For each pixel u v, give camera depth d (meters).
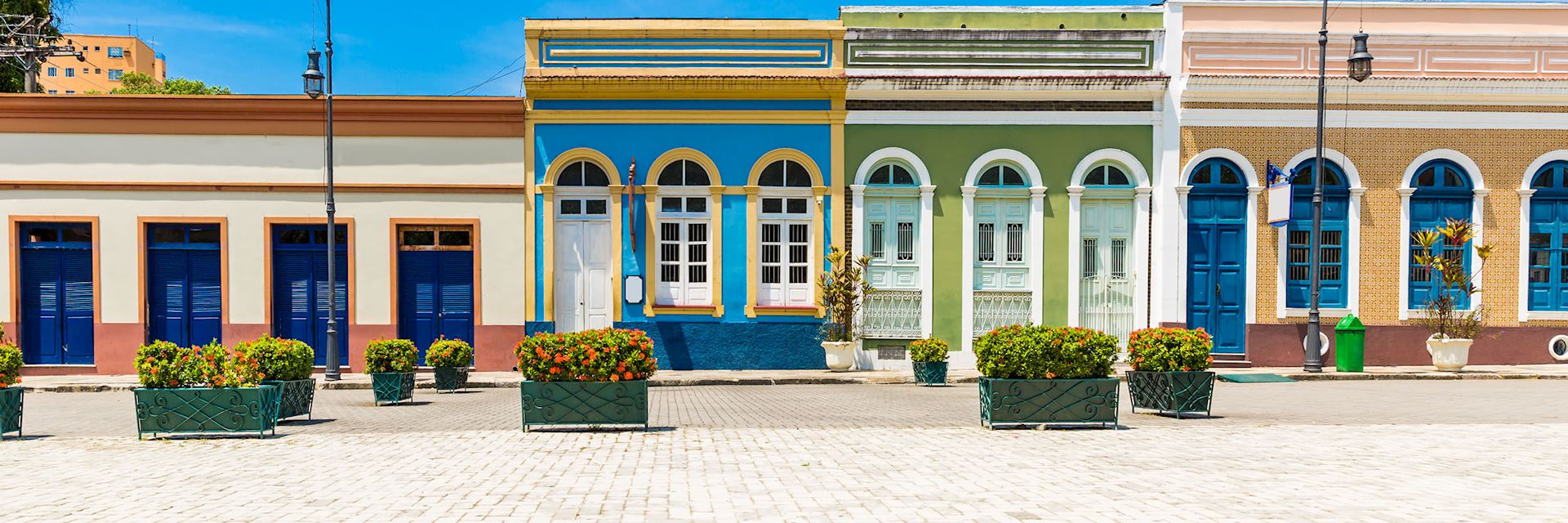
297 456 8.05
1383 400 12.41
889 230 17.89
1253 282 17.44
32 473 7.32
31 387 15.51
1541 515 5.49
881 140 17.72
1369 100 17.36
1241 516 5.48
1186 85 17.25
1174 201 17.45
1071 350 9.52
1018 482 6.61
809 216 17.89
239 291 17.61
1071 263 17.75
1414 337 17.50
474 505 5.93
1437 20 17.58
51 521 5.58
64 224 17.59
